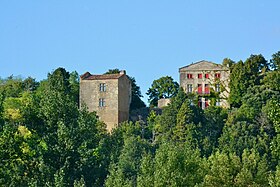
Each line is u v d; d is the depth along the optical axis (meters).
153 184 166.25
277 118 145.75
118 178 166.12
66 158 172.00
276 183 155.12
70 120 180.00
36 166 169.50
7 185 162.75
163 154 170.25
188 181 166.38
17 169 165.75
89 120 185.12
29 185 161.88
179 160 168.38
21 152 167.25
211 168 185.50
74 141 174.12
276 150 147.88
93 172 175.25
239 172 186.88
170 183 163.62
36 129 178.00
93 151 180.50
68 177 169.12
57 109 179.25
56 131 177.88
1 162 165.12
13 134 168.38
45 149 174.62
